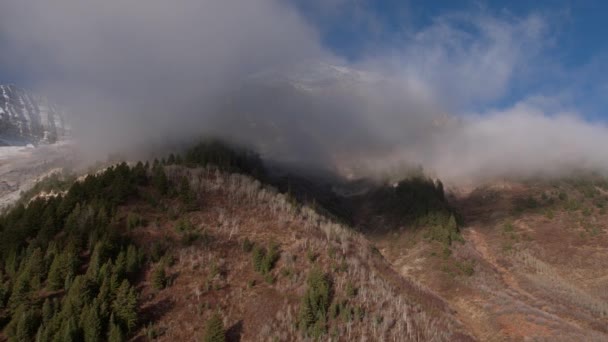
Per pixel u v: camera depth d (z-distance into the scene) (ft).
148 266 386.11
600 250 590.55
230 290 375.25
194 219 464.65
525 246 634.43
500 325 404.36
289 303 362.33
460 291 502.79
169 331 325.21
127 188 481.05
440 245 620.49
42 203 467.11
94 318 302.66
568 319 424.87
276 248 433.48
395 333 347.56
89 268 359.66
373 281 411.75
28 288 341.41
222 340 313.53
